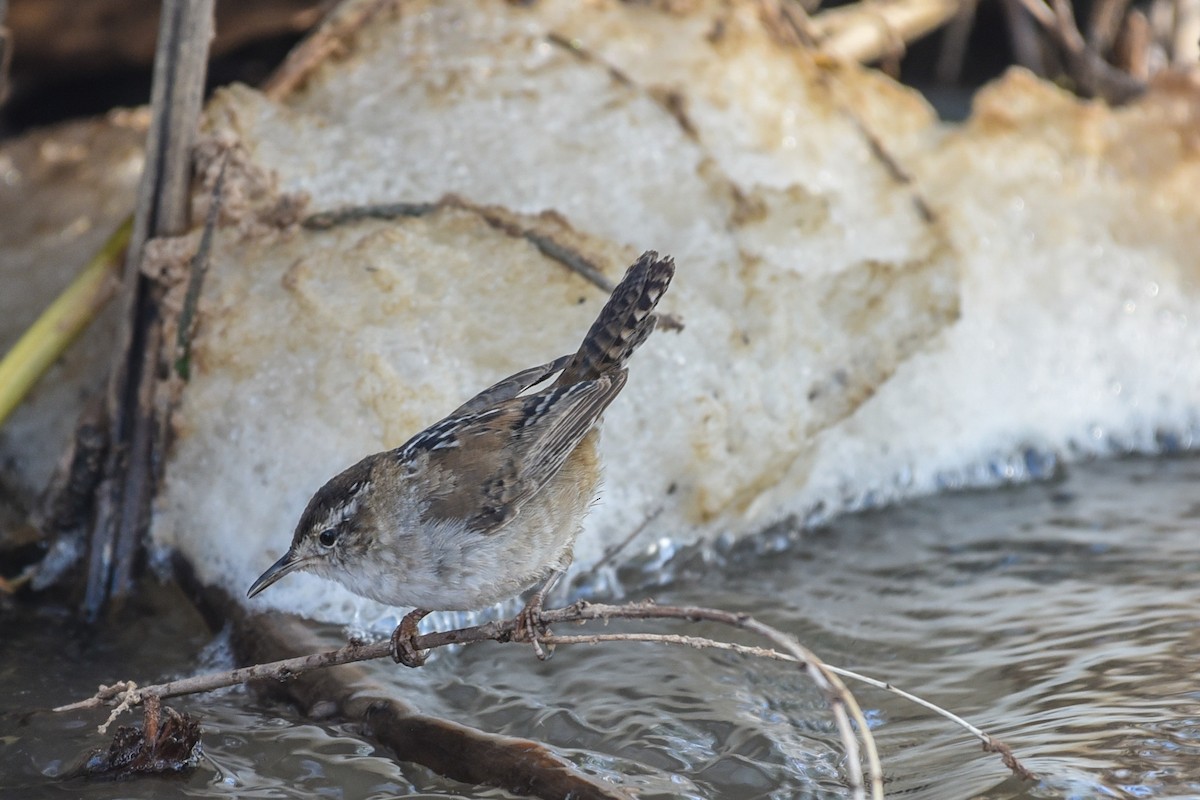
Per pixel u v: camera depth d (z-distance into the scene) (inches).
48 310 418.6
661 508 418.0
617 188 450.6
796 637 375.9
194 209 410.3
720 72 489.7
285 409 393.4
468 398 395.2
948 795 273.6
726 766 306.3
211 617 385.1
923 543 443.8
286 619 373.7
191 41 392.5
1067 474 501.4
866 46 655.1
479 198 437.4
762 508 448.1
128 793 297.4
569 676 358.0
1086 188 556.7
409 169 438.0
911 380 498.3
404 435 384.2
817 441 470.9
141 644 380.2
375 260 402.0
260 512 389.4
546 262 413.7
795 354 441.7
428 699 343.9
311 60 461.7
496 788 297.1
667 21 501.0
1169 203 563.8
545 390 317.7
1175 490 481.1
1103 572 407.8
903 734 317.1
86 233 509.0
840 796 291.6
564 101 464.4
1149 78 673.6
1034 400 514.9
